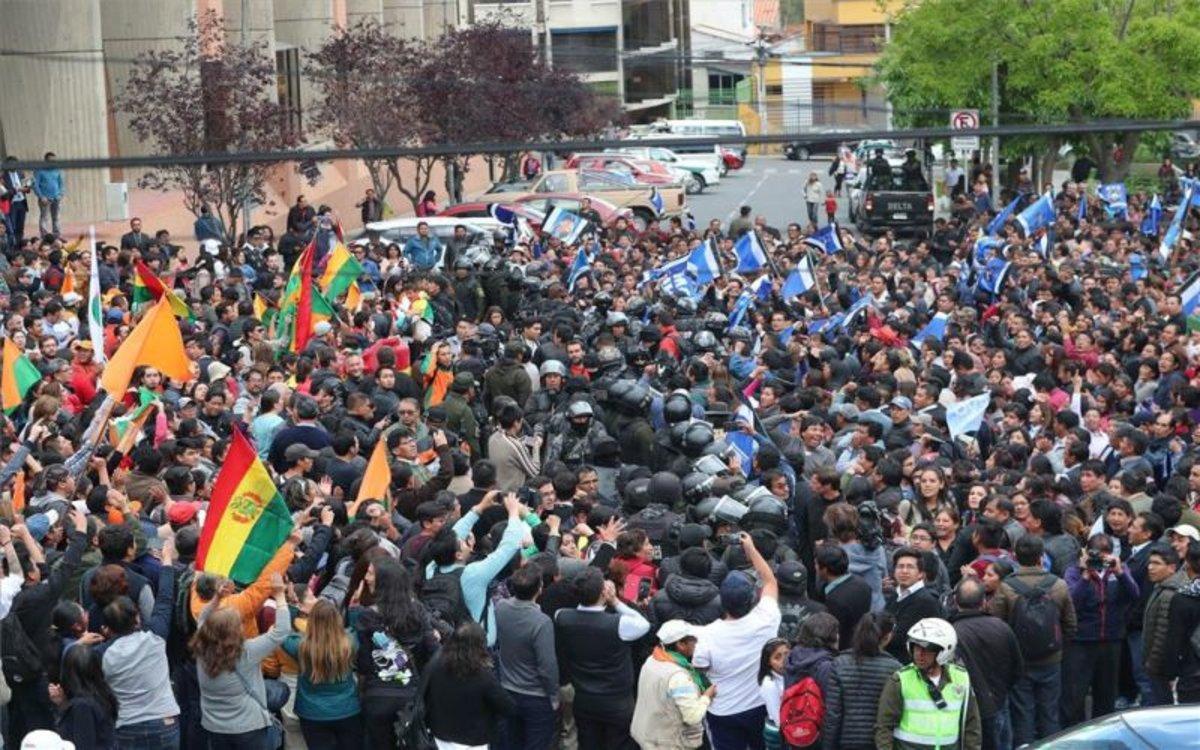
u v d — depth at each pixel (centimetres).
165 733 1453
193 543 1570
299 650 1492
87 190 4878
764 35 11431
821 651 1452
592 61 10544
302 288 2683
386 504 1786
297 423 2050
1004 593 1653
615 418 2166
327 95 5934
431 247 4378
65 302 2827
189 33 5341
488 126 6178
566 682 1595
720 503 1695
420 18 7775
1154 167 7850
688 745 1488
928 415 2256
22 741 1421
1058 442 2194
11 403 2197
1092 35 6278
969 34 6406
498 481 2120
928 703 1390
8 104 4819
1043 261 3716
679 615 1556
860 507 1694
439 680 1459
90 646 1448
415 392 2455
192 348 2459
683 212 6328
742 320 3177
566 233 4566
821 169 9231
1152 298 3312
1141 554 1769
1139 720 1124
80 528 1633
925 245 4506
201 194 4928
